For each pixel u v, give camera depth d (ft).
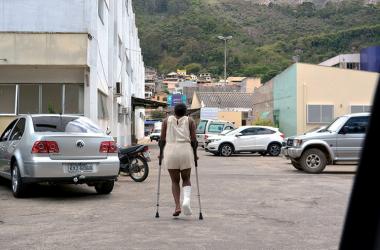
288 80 107.65
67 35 61.11
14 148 35.58
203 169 59.62
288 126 107.45
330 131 55.11
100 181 34.94
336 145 54.39
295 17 319.47
